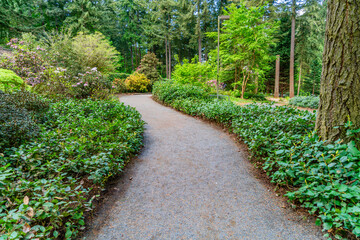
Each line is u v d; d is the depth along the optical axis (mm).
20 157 2617
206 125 6320
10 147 3037
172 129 5949
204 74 13258
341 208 1895
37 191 2143
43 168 2480
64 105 5703
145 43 32312
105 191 2781
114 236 1991
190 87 10688
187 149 4406
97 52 14195
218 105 6695
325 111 2697
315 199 2146
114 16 31625
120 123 4703
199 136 5258
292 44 19125
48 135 3438
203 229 2092
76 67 11758
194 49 32188
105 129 4160
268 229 2053
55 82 7453
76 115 5133
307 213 2197
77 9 22797
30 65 8727
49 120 4723
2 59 8594
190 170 3453
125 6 31469
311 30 19016
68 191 2191
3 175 1946
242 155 3961
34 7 23297
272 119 4117
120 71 33219
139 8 31484
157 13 26422
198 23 23734
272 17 18797
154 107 9570
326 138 2684
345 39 2416
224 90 17906
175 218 2268
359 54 2381
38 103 4871
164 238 1976
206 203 2541
